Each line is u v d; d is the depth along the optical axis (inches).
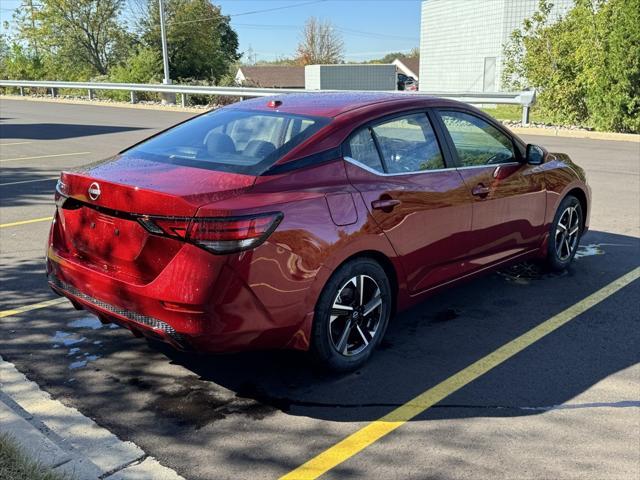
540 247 215.3
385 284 158.7
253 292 129.8
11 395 143.4
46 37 1720.0
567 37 703.1
